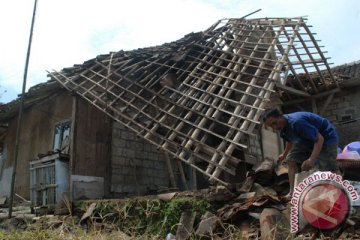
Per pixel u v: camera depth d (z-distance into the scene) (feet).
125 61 32.94
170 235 19.01
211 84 28.73
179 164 33.83
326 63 35.68
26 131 38.52
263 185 22.09
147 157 34.01
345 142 40.63
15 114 40.40
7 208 33.53
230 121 25.13
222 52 32.32
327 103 39.96
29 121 38.45
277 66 28.22
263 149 35.27
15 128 40.55
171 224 20.62
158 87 31.42
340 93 41.57
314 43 34.06
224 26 35.70
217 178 22.26
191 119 27.76
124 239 16.60
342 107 41.32
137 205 22.11
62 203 25.43
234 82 28.22
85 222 22.44
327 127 17.13
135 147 33.45
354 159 16.97
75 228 17.07
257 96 25.95
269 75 27.50
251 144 33.88
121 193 31.53
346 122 40.83
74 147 29.84
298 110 42.52
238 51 31.65
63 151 31.04
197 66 31.50
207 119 26.07
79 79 32.04
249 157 32.68
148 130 27.20
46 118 36.35
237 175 31.45
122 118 29.40
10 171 39.73
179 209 20.83
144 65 33.22
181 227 19.42
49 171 29.53
